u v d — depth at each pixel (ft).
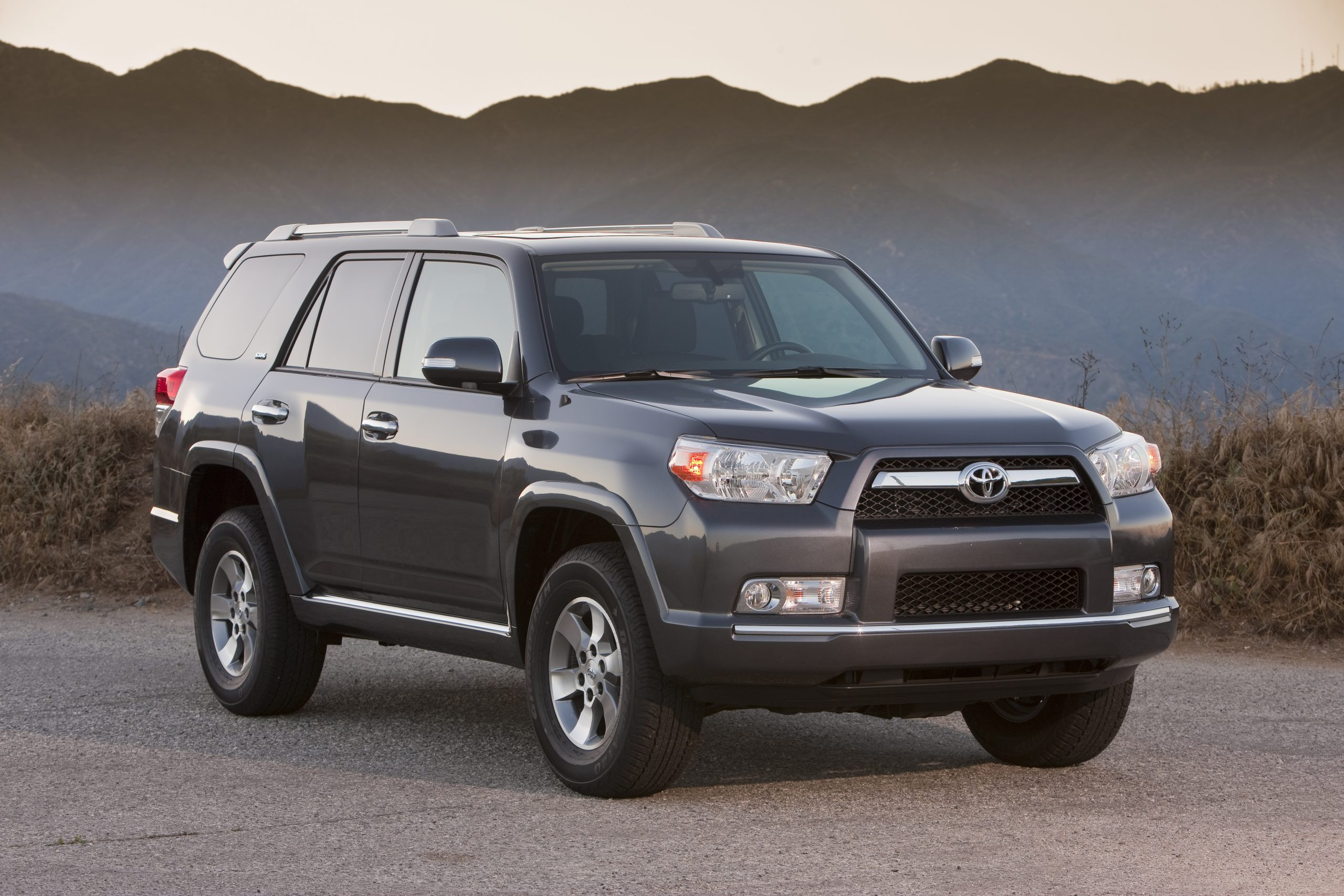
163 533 36.14
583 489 24.41
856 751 29.78
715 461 23.04
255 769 27.96
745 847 21.94
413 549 28.63
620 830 22.95
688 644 22.77
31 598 53.57
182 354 36.78
